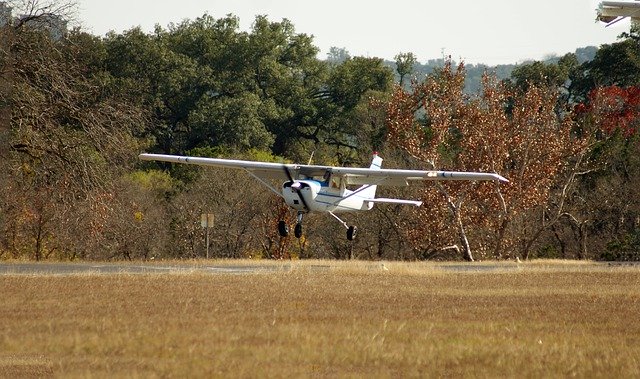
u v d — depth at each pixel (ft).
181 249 491.72
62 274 244.83
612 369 115.55
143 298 186.39
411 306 181.68
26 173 385.91
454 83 484.33
